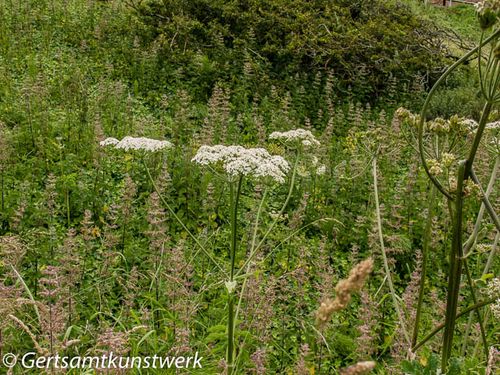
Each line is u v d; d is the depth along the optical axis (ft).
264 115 29.22
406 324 13.83
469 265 19.16
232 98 30.89
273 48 34.27
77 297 14.17
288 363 13.75
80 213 18.63
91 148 21.95
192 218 19.52
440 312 14.65
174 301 13.51
